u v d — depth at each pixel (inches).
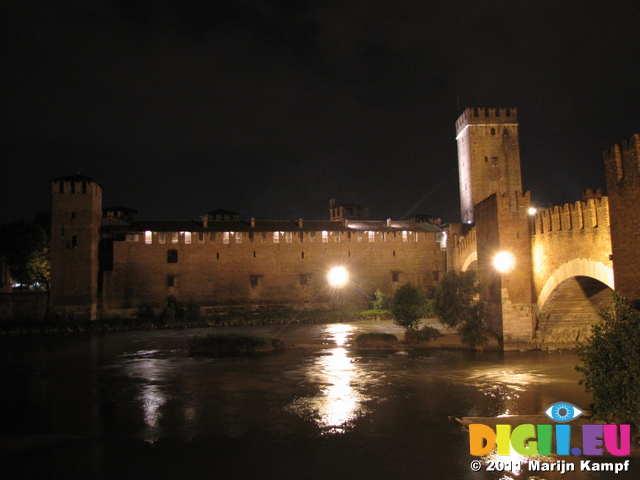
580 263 1370.6
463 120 3823.8
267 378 1365.7
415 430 896.3
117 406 1111.6
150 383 1338.6
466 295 1863.9
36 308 2874.0
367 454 784.9
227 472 732.0
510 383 1242.6
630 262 1093.1
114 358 1777.8
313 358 1686.8
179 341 2234.3
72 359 1774.1
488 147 3688.5
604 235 1262.3
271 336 2310.5
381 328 2586.1
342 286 3344.0
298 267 3304.6
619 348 749.9
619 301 800.3
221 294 3184.1
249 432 907.4
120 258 3075.8
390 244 3449.8
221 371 1482.5
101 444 868.0
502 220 1706.4
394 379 1320.1
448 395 1138.7
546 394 1130.0
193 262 3166.8
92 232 2992.1
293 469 735.1
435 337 1925.4
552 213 1530.5
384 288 3405.5
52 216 2965.1
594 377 770.2
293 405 1080.8
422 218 4136.3
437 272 3481.8
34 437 912.9
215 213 4261.8
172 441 871.1
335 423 948.6
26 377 1461.6
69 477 730.2
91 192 3016.7
